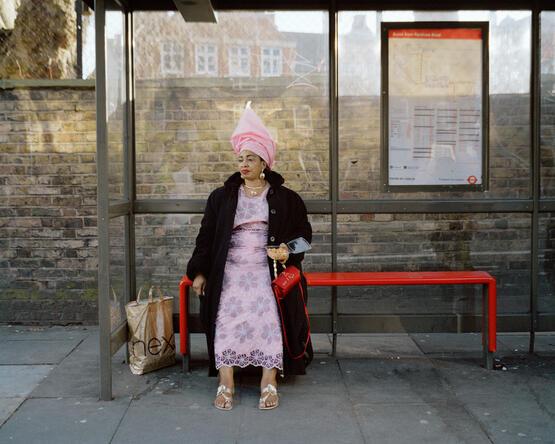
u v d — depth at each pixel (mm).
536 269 4805
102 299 3861
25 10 6258
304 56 4840
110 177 4160
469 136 4816
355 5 4762
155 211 4777
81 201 5621
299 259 3988
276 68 4852
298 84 4855
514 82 4805
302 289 4020
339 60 4805
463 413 3666
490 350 4383
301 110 4863
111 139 4223
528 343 5074
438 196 4844
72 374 4395
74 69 6273
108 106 4129
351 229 4859
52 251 5656
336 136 4781
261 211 3908
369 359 4664
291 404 3807
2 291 5684
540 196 4859
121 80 4570
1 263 5660
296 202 4031
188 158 4875
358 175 4848
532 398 3885
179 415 3656
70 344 5141
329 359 4672
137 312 4332
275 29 4832
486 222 4867
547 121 4820
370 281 4328
